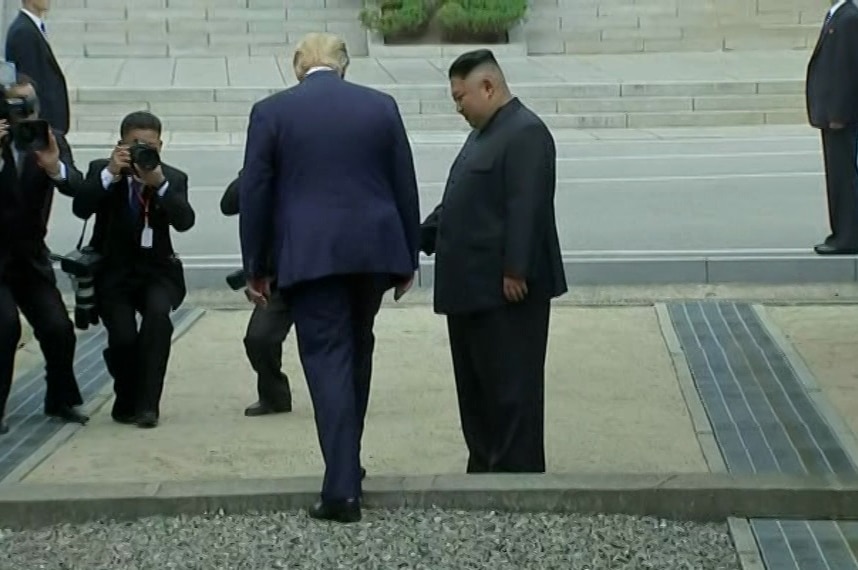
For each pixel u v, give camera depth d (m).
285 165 5.45
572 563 5.24
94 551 5.43
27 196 7.02
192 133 19.30
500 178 5.89
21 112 6.85
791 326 9.25
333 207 5.39
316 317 5.47
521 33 24.09
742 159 16.12
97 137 18.56
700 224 12.24
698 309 9.72
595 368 8.30
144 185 7.19
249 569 5.23
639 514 5.70
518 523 5.62
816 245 10.98
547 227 5.98
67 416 7.38
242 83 20.67
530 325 6.02
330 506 5.58
